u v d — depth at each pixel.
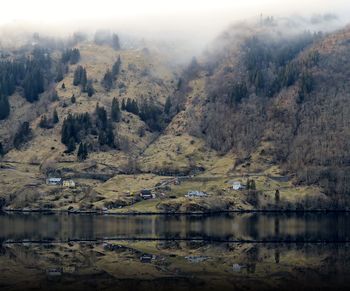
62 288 158.50
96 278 170.38
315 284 164.38
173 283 164.50
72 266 188.25
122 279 169.25
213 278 171.12
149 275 174.75
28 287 159.00
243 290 157.50
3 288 157.38
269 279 170.25
